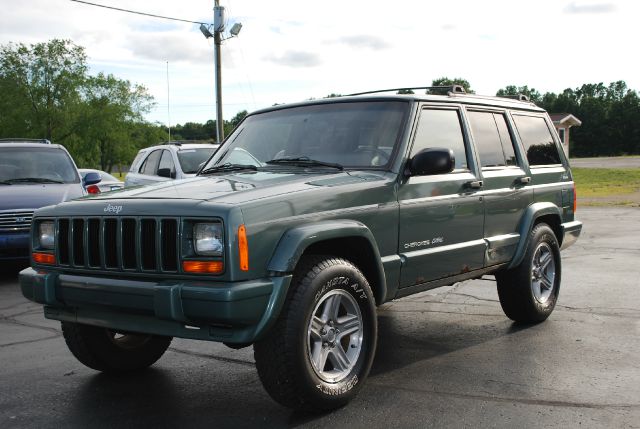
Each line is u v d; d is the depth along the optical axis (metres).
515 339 5.45
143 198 3.84
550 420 3.68
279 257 3.54
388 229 4.32
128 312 3.76
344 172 4.40
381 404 3.97
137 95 76.81
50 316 4.21
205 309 3.38
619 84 132.12
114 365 4.63
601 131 102.06
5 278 9.38
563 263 9.47
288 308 3.61
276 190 3.83
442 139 4.98
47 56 60.09
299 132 4.91
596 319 6.07
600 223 15.30
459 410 3.85
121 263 3.74
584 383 4.30
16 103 59.09
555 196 6.30
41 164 10.31
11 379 4.64
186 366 4.90
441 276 4.82
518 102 6.30
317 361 3.78
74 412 3.97
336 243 4.04
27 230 8.89
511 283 5.78
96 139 64.12
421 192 4.61
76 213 3.98
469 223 5.08
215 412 3.93
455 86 5.46
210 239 3.47
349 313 4.04
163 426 3.72
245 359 5.07
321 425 3.66
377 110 4.79
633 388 4.20
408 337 5.58
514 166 5.81
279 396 3.66
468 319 6.22
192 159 12.47
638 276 8.29
